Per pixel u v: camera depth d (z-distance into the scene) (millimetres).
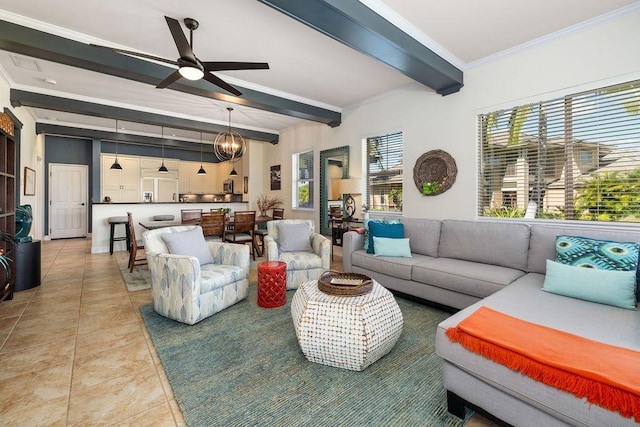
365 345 1783
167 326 2484
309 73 3818
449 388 1500
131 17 2646
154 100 4863
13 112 4332
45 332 2371
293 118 5969
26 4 2480
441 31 2836
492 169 3426
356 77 3941
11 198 3232
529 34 2889
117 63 3154
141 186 8688
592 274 1955
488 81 3361
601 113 2695
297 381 1758
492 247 2875
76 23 2746
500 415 1327
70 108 4551
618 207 2641
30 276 3473
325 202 5777
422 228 3469
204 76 2893
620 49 2537
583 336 1438
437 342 1534
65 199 7688
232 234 5086
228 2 2428
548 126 3008
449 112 3732
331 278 2320
